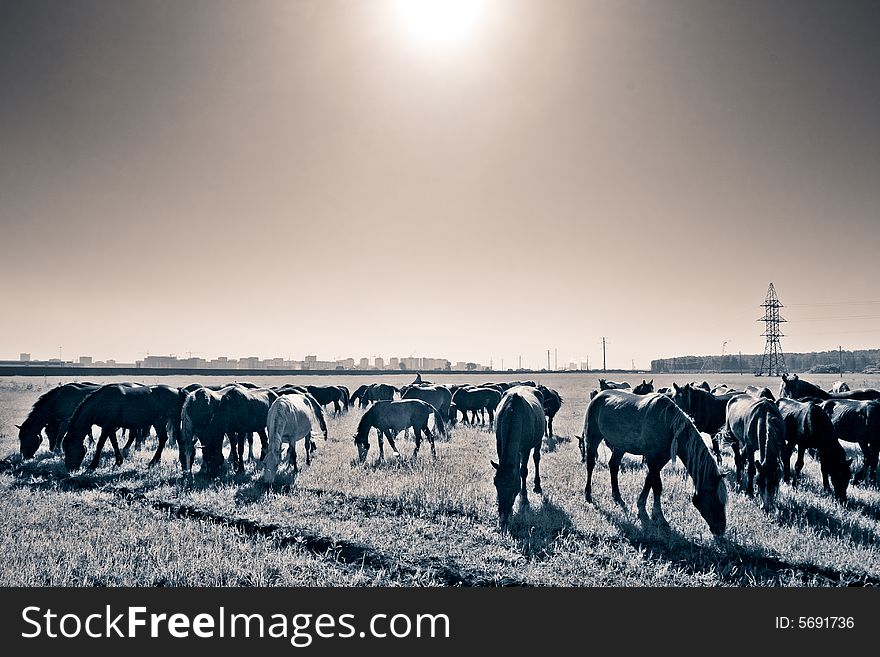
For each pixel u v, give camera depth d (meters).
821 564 7.42
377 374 116.12
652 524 8.90
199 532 8.35
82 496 10.59
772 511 9.67
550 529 8.71
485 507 9.78
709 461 8.59
